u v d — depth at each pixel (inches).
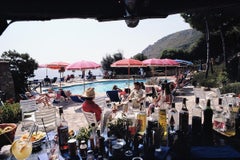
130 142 91.4
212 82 585.9
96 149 87.0
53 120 166.7
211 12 89.4
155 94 347.9
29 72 671.8
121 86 855.7
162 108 111.7
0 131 90.9
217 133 100.2
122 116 105.3
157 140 85.7
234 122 103.0
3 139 90.7
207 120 92.7
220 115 115.8
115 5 82.0
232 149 84.4
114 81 969.5
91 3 80.9
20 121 282.8
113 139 89.9
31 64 677.3
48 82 878.4
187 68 1209.4
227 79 568.4
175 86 435.8
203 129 93.0
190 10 82.1
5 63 474.9
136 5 76.3
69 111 354.6
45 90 654.5
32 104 267.9
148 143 85.5
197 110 108.3
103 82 958.4
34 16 79.2
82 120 290.7
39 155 86.7
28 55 677.9
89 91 166.4
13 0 73.7
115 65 524.4
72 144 84.5
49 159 81.9
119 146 82.0
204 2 80.0
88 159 78.9
